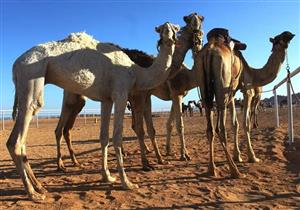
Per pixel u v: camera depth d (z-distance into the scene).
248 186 3.51
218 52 3.80
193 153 5.57
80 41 3.56
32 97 3.21
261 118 14.34
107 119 3.75
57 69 3.33
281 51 4.66
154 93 5.48
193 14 4.46
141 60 4.73
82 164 5.00
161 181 3.80
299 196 3.13
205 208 2.88
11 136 3.20
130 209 2.92
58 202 3.13
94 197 3.26
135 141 7.78
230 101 4.33
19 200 3.21
